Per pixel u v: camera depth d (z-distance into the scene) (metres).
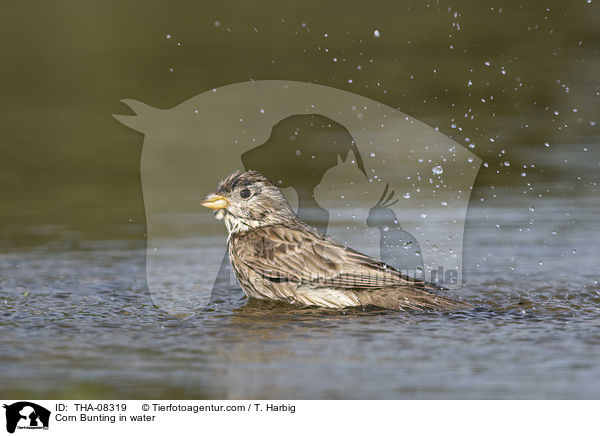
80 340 8.48
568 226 12.99
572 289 10.27
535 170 15.85
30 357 7.96
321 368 7.59
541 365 7.63
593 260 11.48
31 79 20.34
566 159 16.36
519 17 24.39
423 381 7.25
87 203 14.66
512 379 7.29
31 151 17.23
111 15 23.58
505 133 17.70
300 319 9.23
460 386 7.14
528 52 22.22
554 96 19.86
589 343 8.24
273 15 24.12
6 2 24.42
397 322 9.05
